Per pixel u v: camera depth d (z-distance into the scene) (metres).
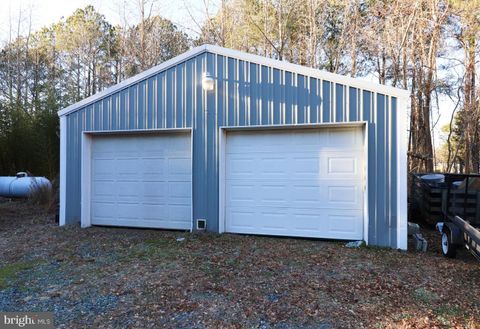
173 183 7.49
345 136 6.43
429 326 3.23
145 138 7.68
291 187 6.71
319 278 4.47
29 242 6.66
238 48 14.73
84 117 7.86
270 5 14.49
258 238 6.67
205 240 6.46
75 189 7.94
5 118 15.23
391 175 6.01
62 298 3.94
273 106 6.60
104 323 3.34
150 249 5.93
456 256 5.57
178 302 3.77
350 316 3.43
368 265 5.02
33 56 23.42
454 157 15.17
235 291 4.05
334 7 13.80
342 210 6.43
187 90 7.15
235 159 7.04
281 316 3.44
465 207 5.86
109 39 22.78
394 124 6.00
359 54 13.73
